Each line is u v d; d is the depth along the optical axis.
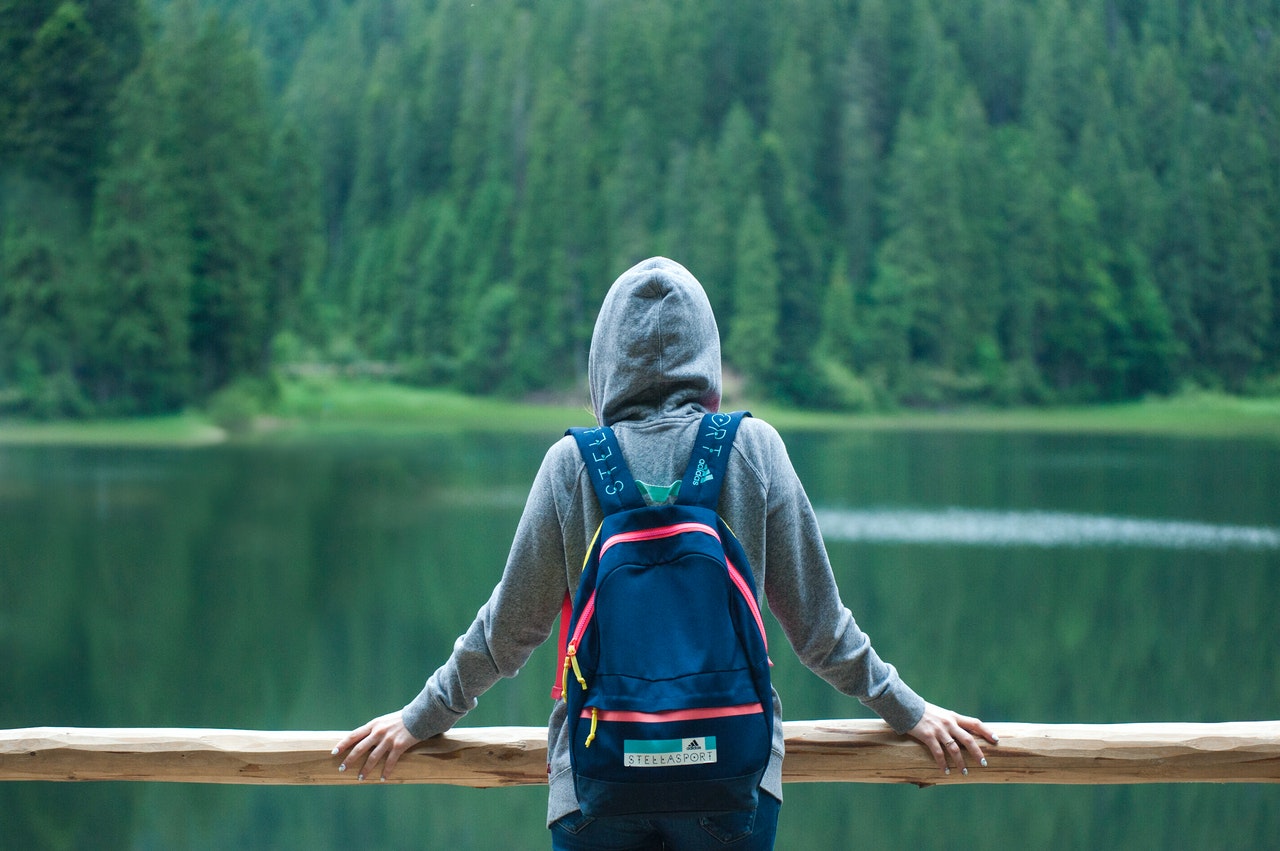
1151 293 80.56
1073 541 25.73
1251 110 83.69
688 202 79.31
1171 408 76.50
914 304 78.81
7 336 51.25
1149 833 10.62
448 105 92.94
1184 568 22.38
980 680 15.00
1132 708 13.89
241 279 57.97
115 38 56.66
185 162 57.53
